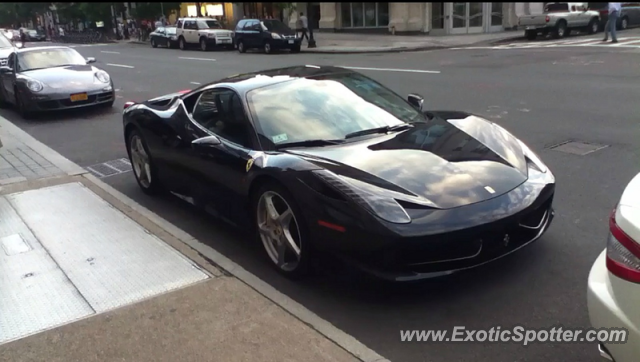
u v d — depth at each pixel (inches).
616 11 776.3
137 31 1936.5
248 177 166.7
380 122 182.7
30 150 322.3
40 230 199.6
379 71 610.9
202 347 126.0
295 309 139.4
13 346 130.5
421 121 189.0
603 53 643.5
